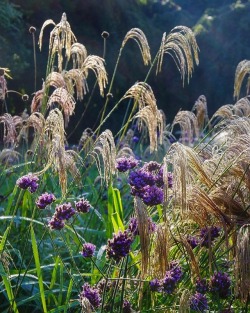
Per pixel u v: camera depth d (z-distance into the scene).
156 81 22.86
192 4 27.75
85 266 4.31
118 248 2.89
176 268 3.06
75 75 4.76
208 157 3.84
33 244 3.44
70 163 4.06
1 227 4.65
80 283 3.97
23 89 17.72
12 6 17.27
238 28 24.16
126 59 21.98
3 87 5.01
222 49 23.95
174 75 23.27
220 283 3.04
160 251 2.99
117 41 22.23
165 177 2.96
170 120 23.38
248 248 2.90
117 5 22.78
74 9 21.39
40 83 18.08
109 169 3.77
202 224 3.20
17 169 6.07
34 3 19.61
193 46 4.45
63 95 4.43
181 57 4.44
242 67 4.69
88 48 21.66
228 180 3.35
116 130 20.17
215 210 3.11
